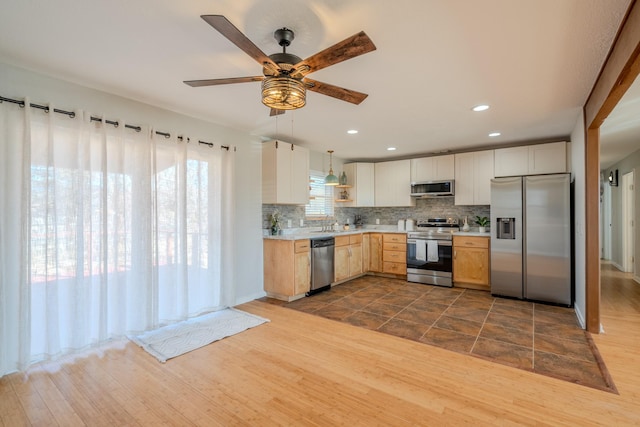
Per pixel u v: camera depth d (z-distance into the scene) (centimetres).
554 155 441
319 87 203
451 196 564
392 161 591
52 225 247
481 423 179
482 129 407
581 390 210
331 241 483
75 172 258
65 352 260
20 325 231
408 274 537
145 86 271
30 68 237
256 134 433
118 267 288
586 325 313
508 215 430
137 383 221
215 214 370
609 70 215
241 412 190
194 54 217
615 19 174
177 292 334
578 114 344
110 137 285
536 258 411
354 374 233
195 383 221
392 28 183
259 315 363
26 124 234
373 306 397
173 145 329
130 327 300
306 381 224
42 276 245
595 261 310
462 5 162
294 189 456
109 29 187
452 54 213
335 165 607
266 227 457
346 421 181
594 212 311
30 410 192
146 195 304
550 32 187
